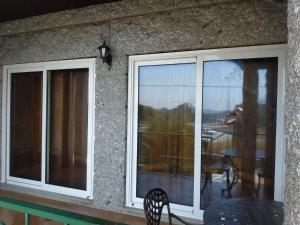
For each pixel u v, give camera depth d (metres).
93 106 4.07
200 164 3.39
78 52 4.11
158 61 3.63
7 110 4.96
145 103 3.75
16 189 4.74
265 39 2.99
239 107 3.22
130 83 3.77
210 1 3.18
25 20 4.49
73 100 4.32
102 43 3.90
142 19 3.63
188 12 3.35
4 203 1.36
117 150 3.82
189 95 3.49
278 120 2.99
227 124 3.28
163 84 3.64
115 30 3.81
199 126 3.38
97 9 3.86
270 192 3.08
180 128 3.56
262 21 3.00
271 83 3.07
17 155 4.90
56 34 4.30
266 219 2.00
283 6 2.90
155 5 3.47
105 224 1.10
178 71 3.55
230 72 3.26
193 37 3.33
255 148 3.15
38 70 4.58
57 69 4.40
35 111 4.69
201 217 3.36
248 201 2.45
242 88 3.21
